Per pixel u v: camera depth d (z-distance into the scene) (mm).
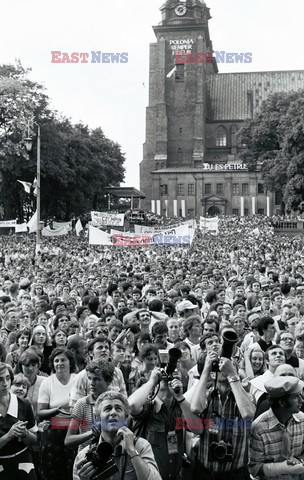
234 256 52594
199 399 8250
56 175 98812
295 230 107062
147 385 8484
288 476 8180
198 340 14086
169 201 160625
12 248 61969
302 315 18797
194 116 167250
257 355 11938
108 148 153375
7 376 8844
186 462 9156
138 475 7234
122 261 45469
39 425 10156
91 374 9398
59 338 13398
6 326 16234
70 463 10156
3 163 90438
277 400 8102
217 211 158625
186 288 22891
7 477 8750
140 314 15164
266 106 127125
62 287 25125
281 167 104750
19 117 88562
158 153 166875
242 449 8328
